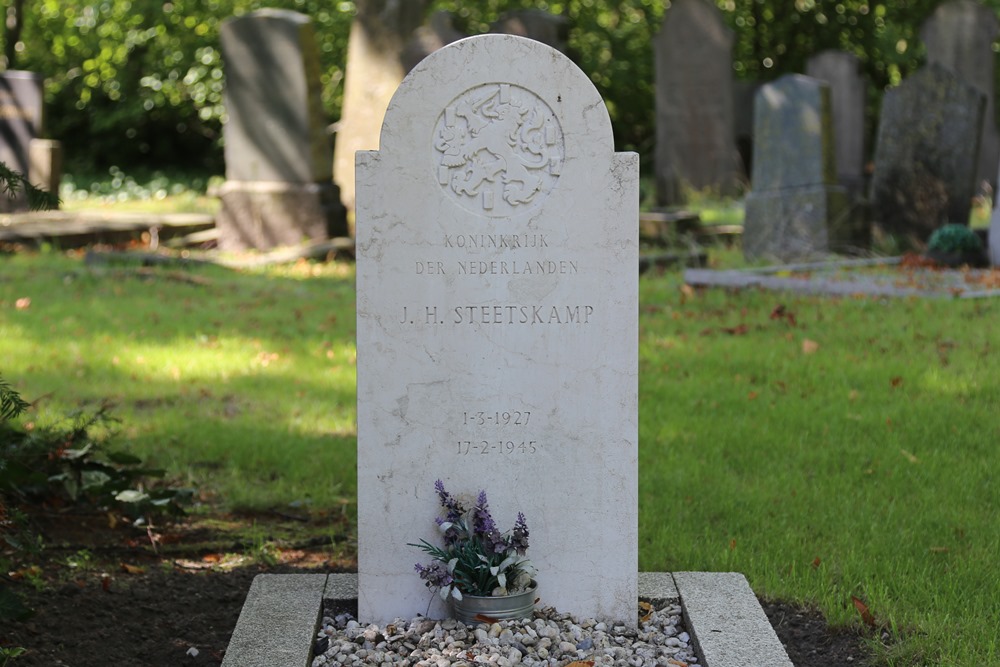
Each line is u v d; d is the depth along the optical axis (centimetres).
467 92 416
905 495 580
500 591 419
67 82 2747
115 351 913
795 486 593
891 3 2714
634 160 416
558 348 425
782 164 1382
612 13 2736
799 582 468
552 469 429
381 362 425
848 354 873
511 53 413
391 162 417
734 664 388
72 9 2555
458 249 420
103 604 458
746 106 2217
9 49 2586
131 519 557
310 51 1548
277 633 411
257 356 910
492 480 430
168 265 1362
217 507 586
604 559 432
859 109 2019
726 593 449
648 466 632
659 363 873
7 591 396
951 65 1850
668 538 523
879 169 1448
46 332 973
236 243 1578
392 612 434
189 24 2553
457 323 423
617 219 419
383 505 430
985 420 694
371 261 420
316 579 464
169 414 732
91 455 575
